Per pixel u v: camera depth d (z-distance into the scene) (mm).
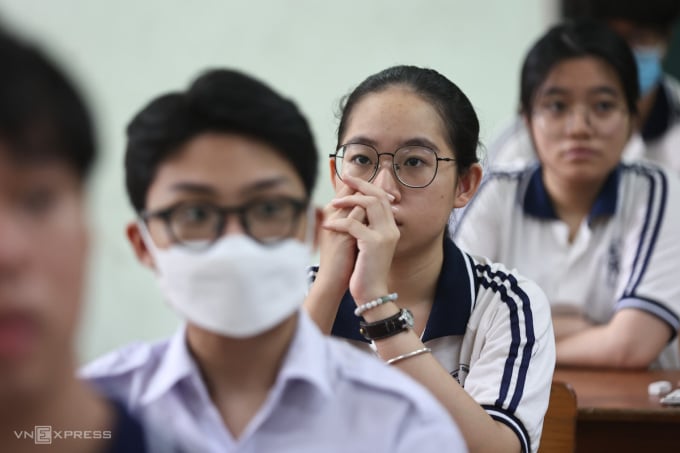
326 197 3219
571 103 4273
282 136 1752
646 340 4172
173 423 1831
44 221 1385
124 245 6859
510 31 7359
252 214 1756
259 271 1736
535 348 2883
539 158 4410
